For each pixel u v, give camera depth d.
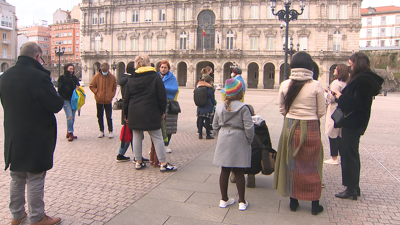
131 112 6.42
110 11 62.03
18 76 3.94
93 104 22.84
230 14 56.38
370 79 4.88
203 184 5.86
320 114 4.54
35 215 4.07
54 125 4.26
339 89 6.91
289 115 4.65
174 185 5.79
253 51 56.34
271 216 4.54
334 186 5.91
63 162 7.29
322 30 53.81
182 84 64.88
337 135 7.34
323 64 54.22
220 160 4.73
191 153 8.36
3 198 5.11
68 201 4.98
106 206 4.81
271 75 61.56
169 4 58.78
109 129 10.25
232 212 4.66
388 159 8.02
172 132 8.08
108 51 62.84
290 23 54.56
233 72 8.58
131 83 6.43
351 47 53.38
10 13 76.38
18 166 3.93
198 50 57.66
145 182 5.96
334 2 53.22
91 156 7.90
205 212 4.65
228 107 4.75
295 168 4.57
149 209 4.72
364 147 9.52
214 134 10.51
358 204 5.02
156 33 59.94
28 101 3.93
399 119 17.39
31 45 4.12
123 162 7.40
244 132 4.74
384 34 90.94
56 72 85.12
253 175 5.73
